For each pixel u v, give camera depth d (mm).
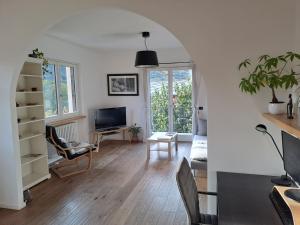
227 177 2139
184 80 6285
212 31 2188
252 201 1715
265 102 2154
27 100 3887
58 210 2949
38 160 3973
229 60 2182
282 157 2020
